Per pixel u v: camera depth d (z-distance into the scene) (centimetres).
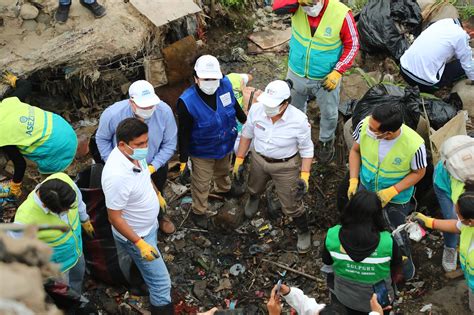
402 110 463
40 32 561
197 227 514
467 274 354
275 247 497
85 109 584
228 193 536
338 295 337
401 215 420
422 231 367
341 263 319
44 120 433
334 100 514
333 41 483
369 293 322
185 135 446
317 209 519
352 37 478
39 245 104
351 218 310
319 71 499
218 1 693
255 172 464
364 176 416
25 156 442
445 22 534
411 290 444
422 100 490
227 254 494
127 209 369
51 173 450
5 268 97
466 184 373
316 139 576
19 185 457
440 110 494
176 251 496
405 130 388
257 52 685
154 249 377
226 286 469
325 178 545
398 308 432
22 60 538
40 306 95
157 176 448
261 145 439
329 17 474
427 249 471
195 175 478
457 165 376
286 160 440
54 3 577
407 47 614
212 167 477
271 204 524
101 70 561
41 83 569
